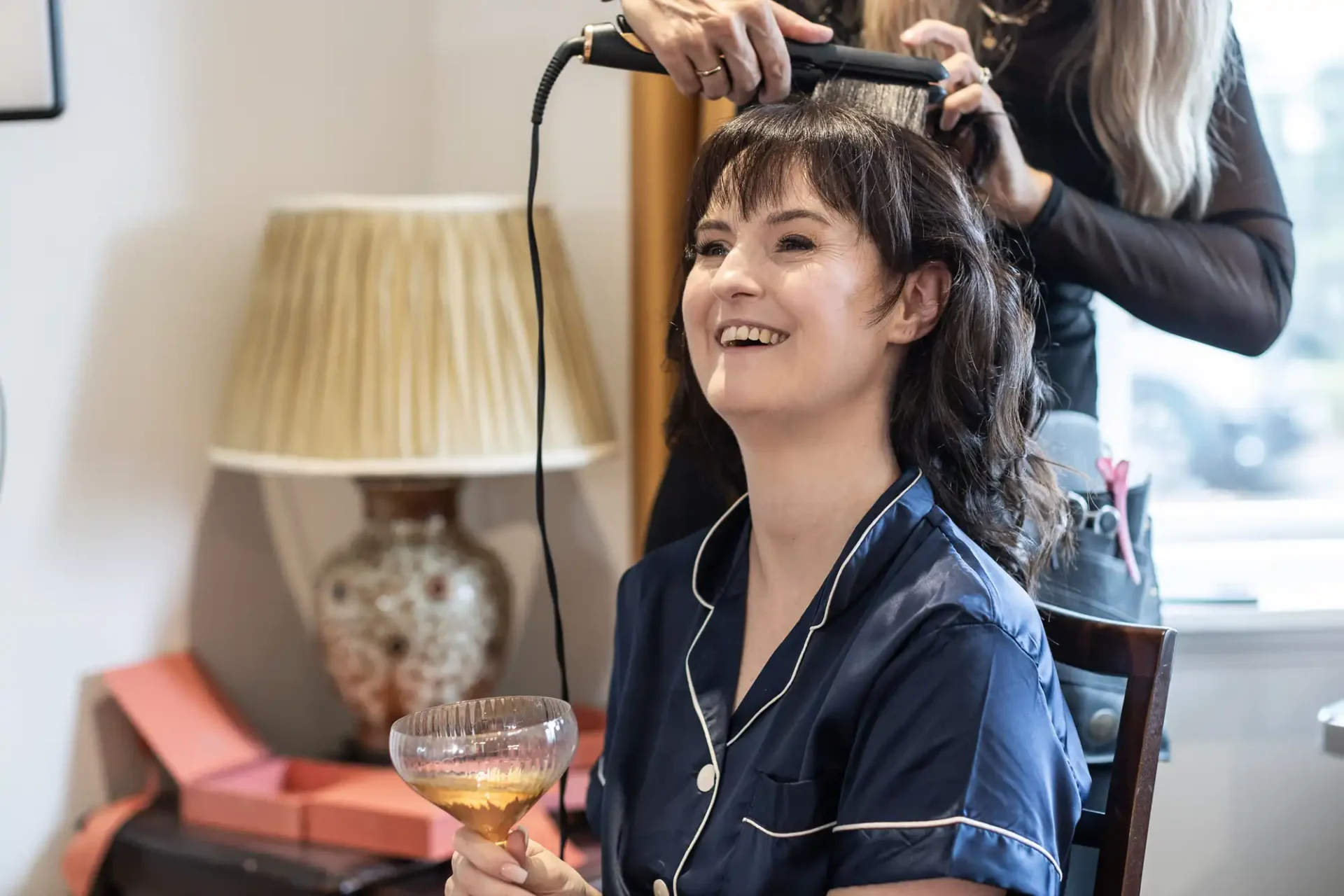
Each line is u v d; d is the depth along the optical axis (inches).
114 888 60.0
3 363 58.5
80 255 61.2
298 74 69.8
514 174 72.9
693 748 39.5
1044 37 56.2
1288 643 62.5
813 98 43.6
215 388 67.6
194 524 67.1
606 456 65.1
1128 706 40.2
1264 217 56.5
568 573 72.9
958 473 40.9
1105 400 63.9
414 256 60.8
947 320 38.9
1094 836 40.7
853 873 33.9
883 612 36.4
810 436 38.3
